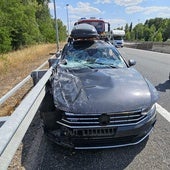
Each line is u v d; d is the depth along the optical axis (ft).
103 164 11.93
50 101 13.19
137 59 61.87
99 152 13.06
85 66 17.70
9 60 58.13
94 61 18.62
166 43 97.35
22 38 125.29
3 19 106.63
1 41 97.91
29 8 143.84
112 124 11.82
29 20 139.64
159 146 13.46
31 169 11.69
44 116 12.64
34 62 60.90
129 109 11.90
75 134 11.89
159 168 11.35
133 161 12.06
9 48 102.47
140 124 12.16
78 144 12.08
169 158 12.21
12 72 45.68
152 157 12.35
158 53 87.86
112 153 12.91
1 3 111.55
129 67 17.80
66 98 12.56
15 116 9.73
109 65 17.87
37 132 15.70
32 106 12.11
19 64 57.16
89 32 22.18
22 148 13.74
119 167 11.61
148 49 116.67
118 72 15.93
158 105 20.43
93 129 11.75
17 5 120.78
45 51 98.94
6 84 34.04
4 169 7.55
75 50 20.10
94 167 11.70
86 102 12.05
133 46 148.15
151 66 46.62
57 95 13.01
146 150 13.07
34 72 24.25
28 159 12.58
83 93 12.75
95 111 11.69
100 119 11.68
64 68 17.48
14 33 118.62
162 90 25.95
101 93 12.67
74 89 13.26
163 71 39.83
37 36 159.53
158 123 16.62
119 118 11.85
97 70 16.44
